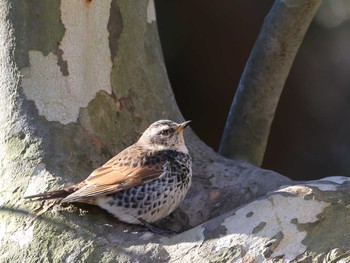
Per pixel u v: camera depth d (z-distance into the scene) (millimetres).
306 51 21047
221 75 20484
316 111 21359
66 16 11266
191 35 20125
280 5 13727
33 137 10844
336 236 9805
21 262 9961
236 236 9852
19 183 10555
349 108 21297
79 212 10344
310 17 13688
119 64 11961
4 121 10984
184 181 10984
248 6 20344
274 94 14117
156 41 12820
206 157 12531
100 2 11656
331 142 21219
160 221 11461
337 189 10383
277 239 9750
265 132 14320
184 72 20344
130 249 9953
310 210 10031
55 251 9992
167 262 9750
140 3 12375
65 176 10641
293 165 21219
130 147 11141
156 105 12477
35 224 10172
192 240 9961
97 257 9906
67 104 11219
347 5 20609
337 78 21234
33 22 11148
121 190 10398
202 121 20672
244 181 11898
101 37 11719
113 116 11773
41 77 11133
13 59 11109
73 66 11336
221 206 11633
